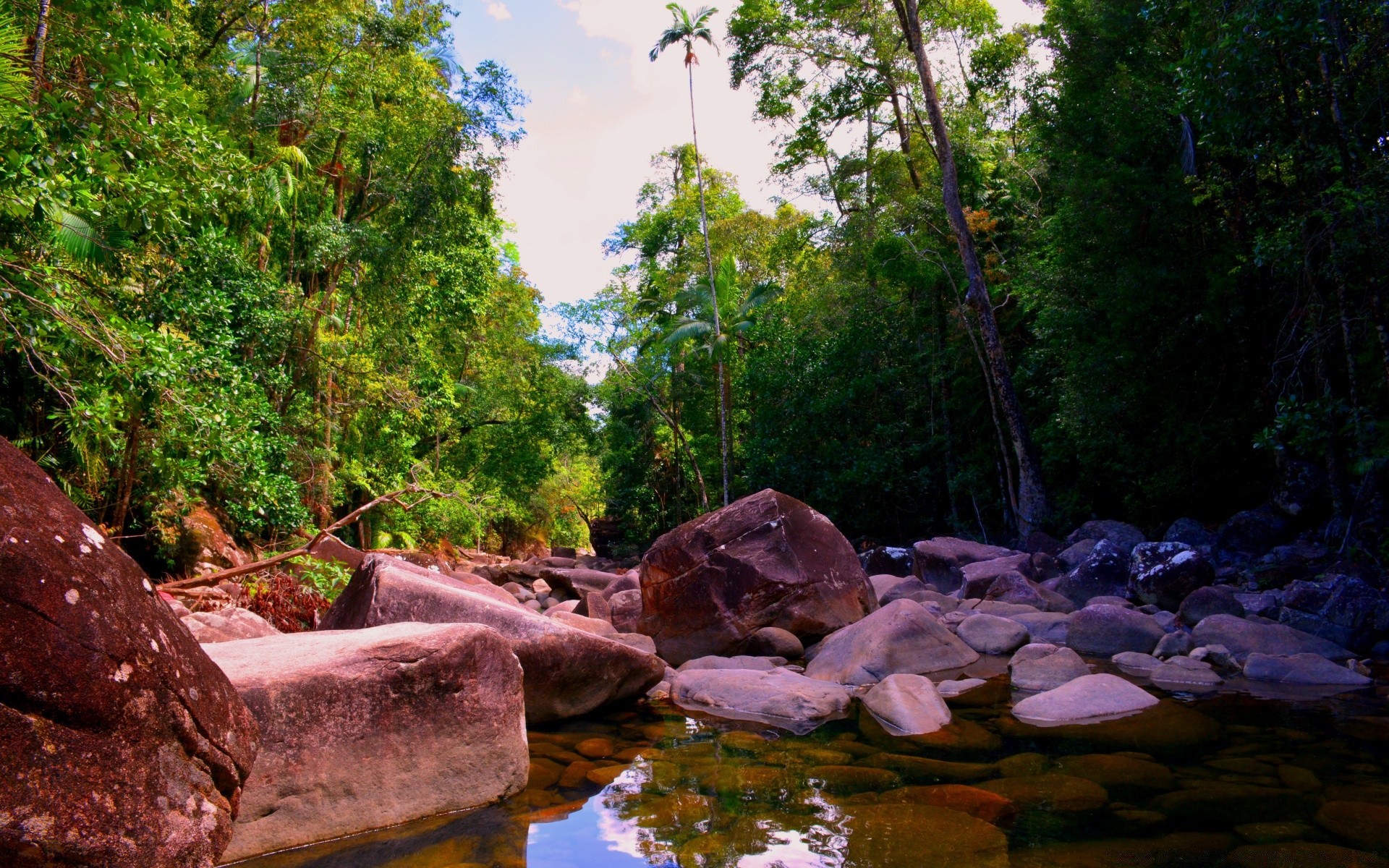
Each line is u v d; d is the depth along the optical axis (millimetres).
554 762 4379
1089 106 13625
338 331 18984
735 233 30766
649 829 3338
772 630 7910
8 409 9195
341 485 17859
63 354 7242
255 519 10336
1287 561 10148
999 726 4895
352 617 5820
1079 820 3277
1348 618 6965
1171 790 3627
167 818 2191
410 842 3248
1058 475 18344
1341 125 8258
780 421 22094
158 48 7785
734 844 3129
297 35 17297
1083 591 9953
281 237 17266
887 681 5602
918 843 3078
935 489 21016
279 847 3176
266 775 3189
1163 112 12750
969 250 17297
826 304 22766
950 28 20516
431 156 19250
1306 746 4262
